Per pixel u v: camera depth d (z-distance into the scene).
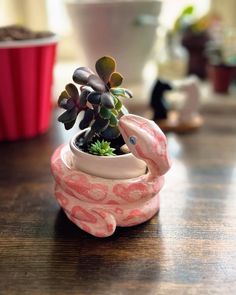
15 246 0.29
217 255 0.28
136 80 0.60
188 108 0.49
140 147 0.27
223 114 0.55
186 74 0.62
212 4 0.65
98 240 0.29
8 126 0.46
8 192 0.36
